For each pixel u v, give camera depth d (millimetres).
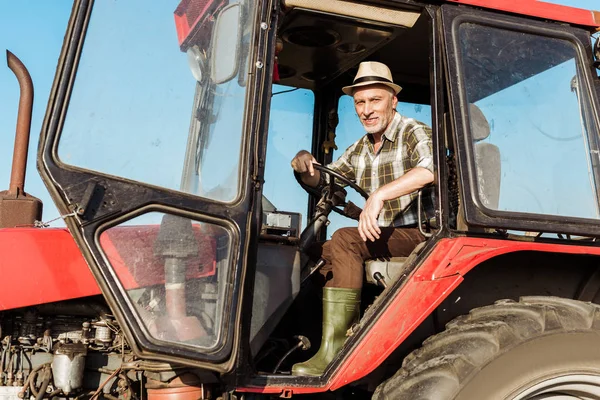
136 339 2316
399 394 2559
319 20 3127
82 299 2768
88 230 2318
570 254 3105
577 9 3105
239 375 2512
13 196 2787
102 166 2410
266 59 2609
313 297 3393
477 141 2783
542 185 2842
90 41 2490
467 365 2557
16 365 2758
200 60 2613
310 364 2775
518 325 2672
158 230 2418
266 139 2582
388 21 2949
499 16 2957
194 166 2525
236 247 2461
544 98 2945
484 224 2689
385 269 3111
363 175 3688
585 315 2762
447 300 3051
